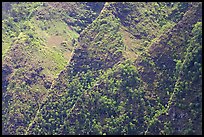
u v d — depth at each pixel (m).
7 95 133.00
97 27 126.56
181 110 97.19
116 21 126.25
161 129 98.50
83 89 116.81
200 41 100.31
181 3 125.00
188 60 100.19
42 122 117.19
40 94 130.75
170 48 107.75
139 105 104.00
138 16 127.69
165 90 103.62
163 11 128.00
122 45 119.69
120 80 108.56
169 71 105.25
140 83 106.75
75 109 110.81
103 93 109.00
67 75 123.38
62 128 111.06
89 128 106.31
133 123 102.50
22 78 134.50
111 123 104.25
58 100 119.25
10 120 126.88
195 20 106.81
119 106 105.38
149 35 123.81
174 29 109.50
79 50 125.31
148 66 108.50
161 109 101.69
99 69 118.38
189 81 98.50
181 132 95.44
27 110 127.31
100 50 121.25
